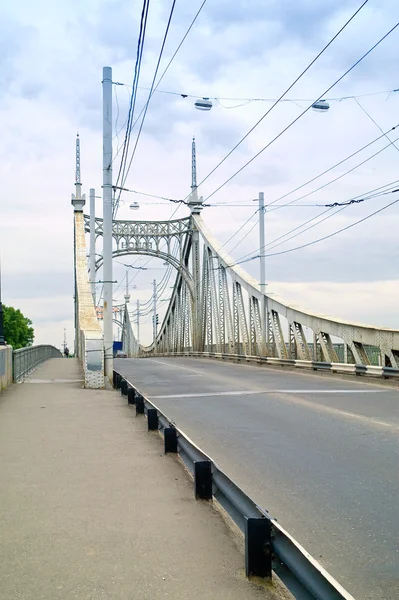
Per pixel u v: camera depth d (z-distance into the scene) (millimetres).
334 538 4914
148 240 53562
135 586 3900
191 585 3918
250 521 4039
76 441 8789
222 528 5000
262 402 13984
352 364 19953
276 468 7293
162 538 4770
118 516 5312
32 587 3887
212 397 15211
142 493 6031
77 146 50531
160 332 68812
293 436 9445
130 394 13031
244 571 4141
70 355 83500
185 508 5539
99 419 10961
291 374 23047
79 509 5516
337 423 10648
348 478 6793
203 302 44281
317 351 23078
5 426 10148
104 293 19859
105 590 3842
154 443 8633
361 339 19594
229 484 5023
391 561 4441
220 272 38031
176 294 56344
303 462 7609
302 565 3432
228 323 36281
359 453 8109
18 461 7480
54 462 7414
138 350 78562
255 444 8820
